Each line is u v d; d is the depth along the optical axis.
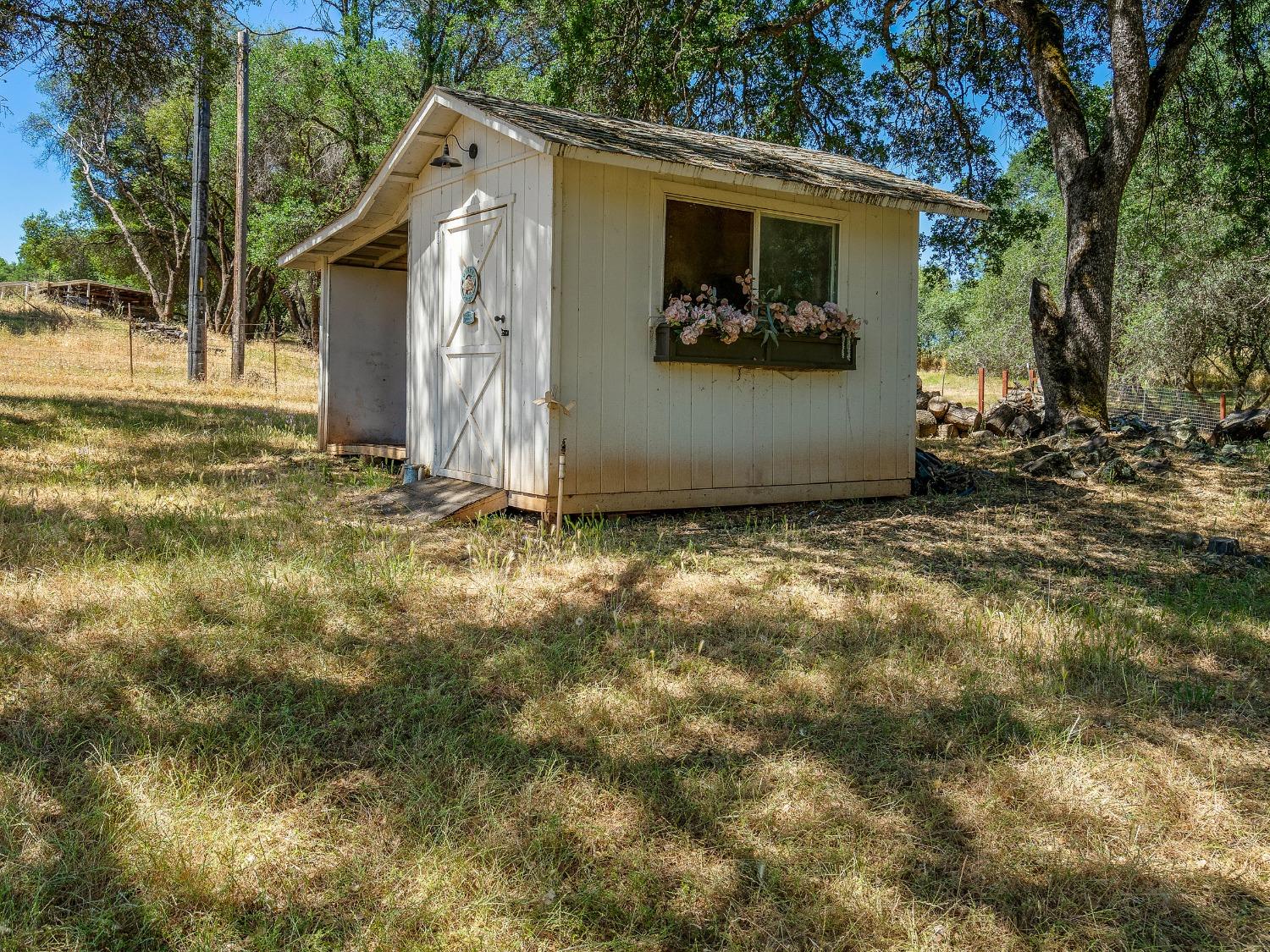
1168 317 23.17
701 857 2.34
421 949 1.92
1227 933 2.12
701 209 7.06
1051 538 6.58
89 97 12.05
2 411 10.94
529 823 2.44
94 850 2.20
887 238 8.10
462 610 4.25
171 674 3.27
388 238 9.46
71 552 4.74
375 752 2.81
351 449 9.83
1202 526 7.00
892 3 15.98
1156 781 2.82
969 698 3.39
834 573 5.32
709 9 15.16
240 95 19.38
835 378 7.90
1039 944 2.05
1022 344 29.17
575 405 6.46
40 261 62.41
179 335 27.97
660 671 3.57
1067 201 11.41
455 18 24.75
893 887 2.23
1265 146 15.24
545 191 6.36
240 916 2.02
